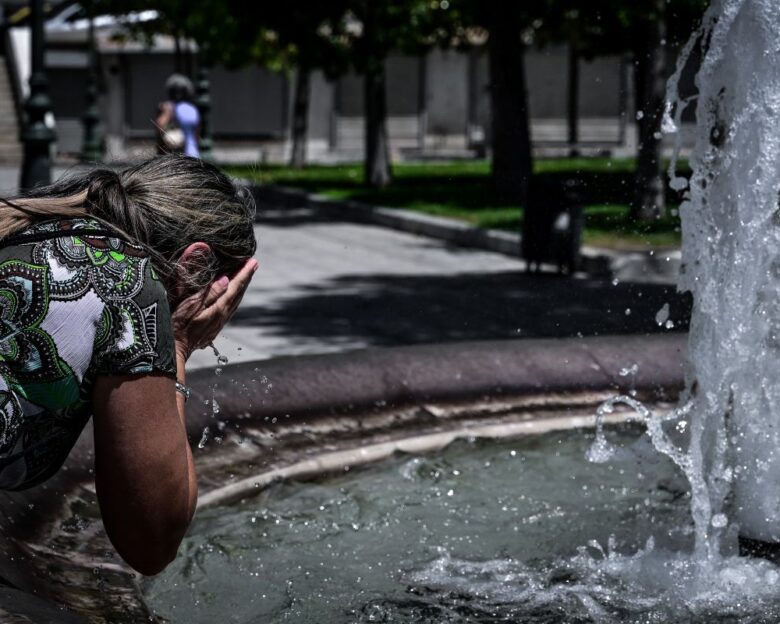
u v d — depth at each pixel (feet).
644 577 10.16
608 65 115.96
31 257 5.98
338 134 120.06
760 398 11.10
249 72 118.21
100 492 6.26
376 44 67.97
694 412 11.58
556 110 119.96
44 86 42.50
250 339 25.85
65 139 117.39
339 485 12.16
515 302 31.53
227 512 11.15
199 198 6.62
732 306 11.37
